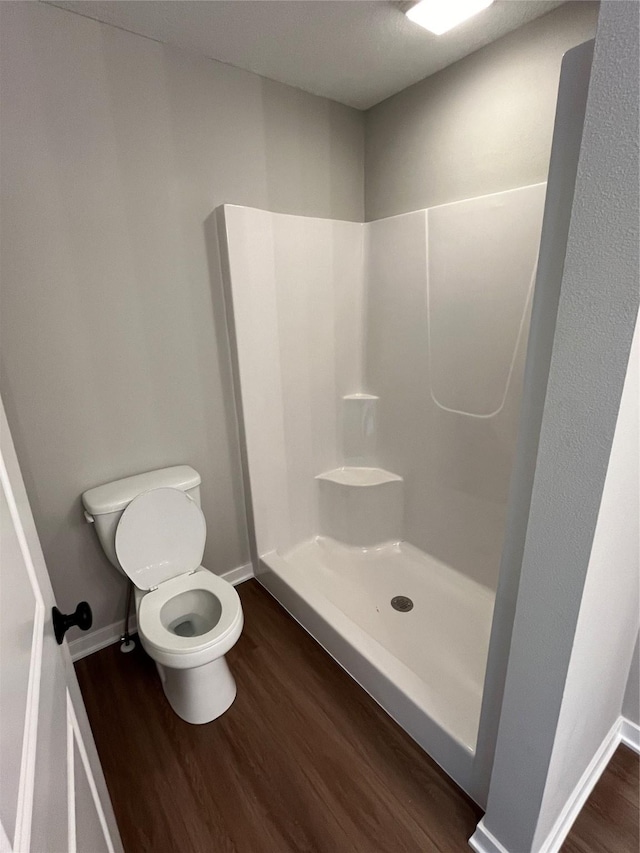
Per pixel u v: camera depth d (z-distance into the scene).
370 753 1.41
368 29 1.45
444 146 1.78
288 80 1.78
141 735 1.48
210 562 2.13
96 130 1.43
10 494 0.68
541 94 1.46
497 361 1.74
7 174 1.31
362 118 2.07
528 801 1.03
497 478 1.85
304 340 2.10
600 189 0.62
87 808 0.74
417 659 1.68
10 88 1.27
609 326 0.66
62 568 1.69
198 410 1.89
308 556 2.31
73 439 1.61
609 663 1.12
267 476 2.13
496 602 1.01
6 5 1.22
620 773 1.34
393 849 1.18
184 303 1.75
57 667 0.75
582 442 0.73
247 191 1.80
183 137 1.60
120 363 1.65
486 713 1.13
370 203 2.16
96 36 1.37
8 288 1.38
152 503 1.64
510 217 1.59
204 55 1.58
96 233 1.50
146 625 1.46
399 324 2.09
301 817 1.25
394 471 2.31
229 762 1.40
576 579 0.80
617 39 0.56
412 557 2.28
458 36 1.50
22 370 1.46
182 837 1.21
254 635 1.89
